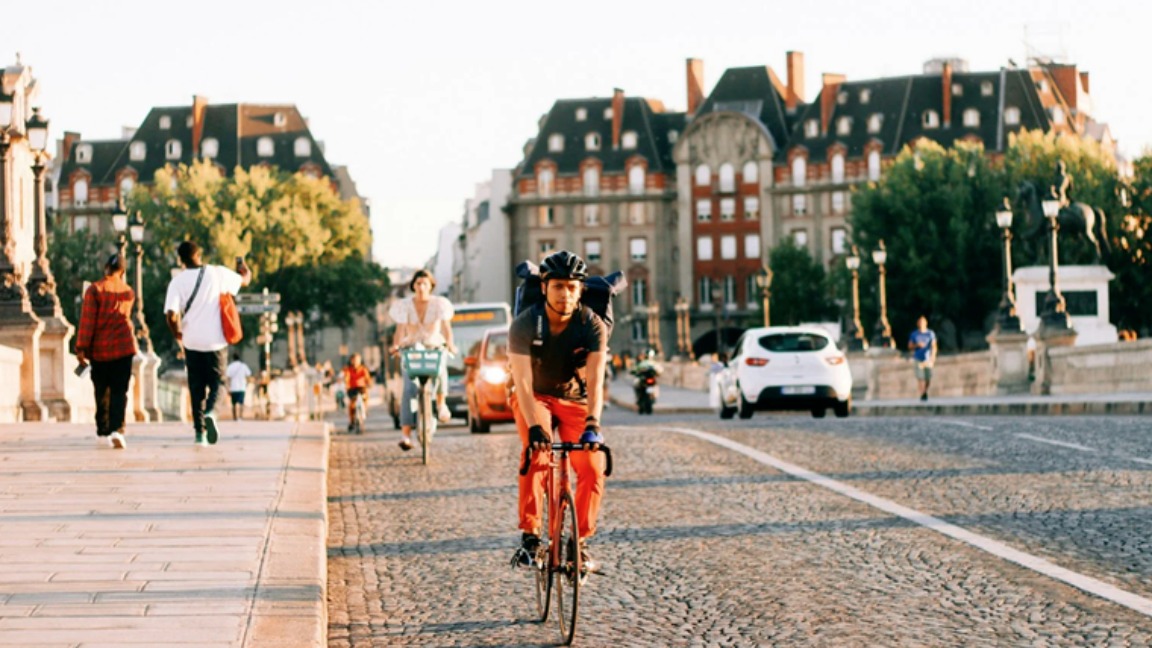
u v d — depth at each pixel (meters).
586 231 133.12
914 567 9.79
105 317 16.14
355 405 37.00
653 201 132.12
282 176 103.50
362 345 134.00
